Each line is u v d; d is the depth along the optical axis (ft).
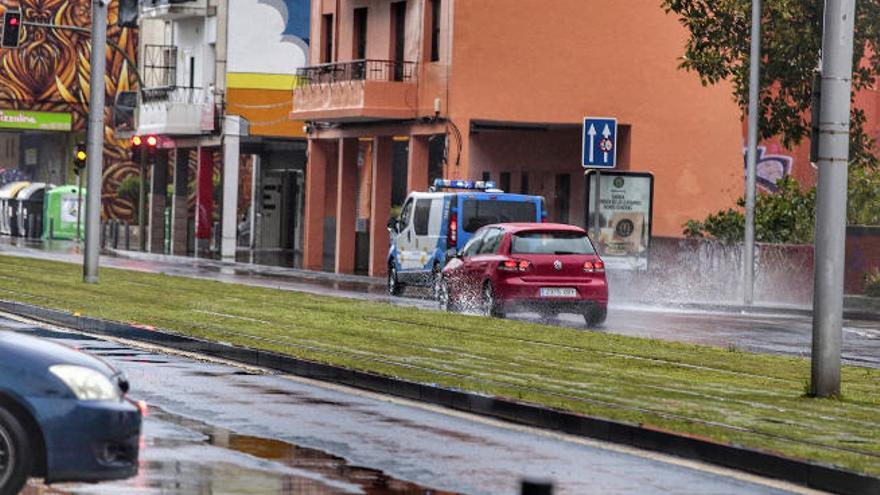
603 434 102.78
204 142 442.50
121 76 642.63
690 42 284.41
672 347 168.55
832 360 122.72
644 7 326.24
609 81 325.01
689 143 328.90
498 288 209.15
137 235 503.61
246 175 573.33
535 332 183.83
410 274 270.46
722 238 295.48
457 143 320.09
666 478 88.02
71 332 176.86
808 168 359.25
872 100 349.20
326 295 248.32
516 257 209.15
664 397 120.78
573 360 151.23
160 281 273.75
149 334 166.71
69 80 643.86
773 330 206.49
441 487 82.74
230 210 419.95
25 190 551.59
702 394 123.95
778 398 122.11
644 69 326.65
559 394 119.85
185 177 459.32
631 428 100.63
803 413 112.78
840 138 121.19
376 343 163.43
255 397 119.24
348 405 116.67
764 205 295.89
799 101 283.38
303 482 82.58
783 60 280.10
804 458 88.79
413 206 272.31
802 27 274.16
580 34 323.78
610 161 254.47
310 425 104.58
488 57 320.70
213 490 79.25
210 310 205.67
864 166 288.92
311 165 377.71
